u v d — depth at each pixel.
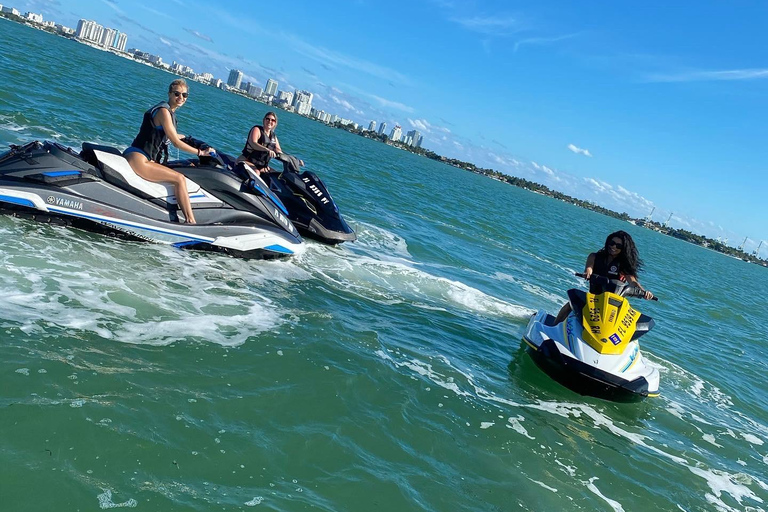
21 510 2.43
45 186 5.89
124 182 6.33
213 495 2.85
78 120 13.64
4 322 3.86
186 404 3.55
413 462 3.76
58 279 4.83
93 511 2.54
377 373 4.95
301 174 9.30
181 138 6.93
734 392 8.11
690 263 45.03
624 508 4.05
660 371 7.99
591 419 5.58
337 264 8.23
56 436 2.91
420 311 7.33
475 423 4.66
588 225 61.78
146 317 4.64
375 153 64.25
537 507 3.71
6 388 3.15
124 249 6.09
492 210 31.42
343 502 3.12
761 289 40.25
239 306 5.51
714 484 4.89
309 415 3.91
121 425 3.15
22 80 17.62
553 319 7.21
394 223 13.81
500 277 11.55
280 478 3.15
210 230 6.80
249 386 4.04
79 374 3.50
